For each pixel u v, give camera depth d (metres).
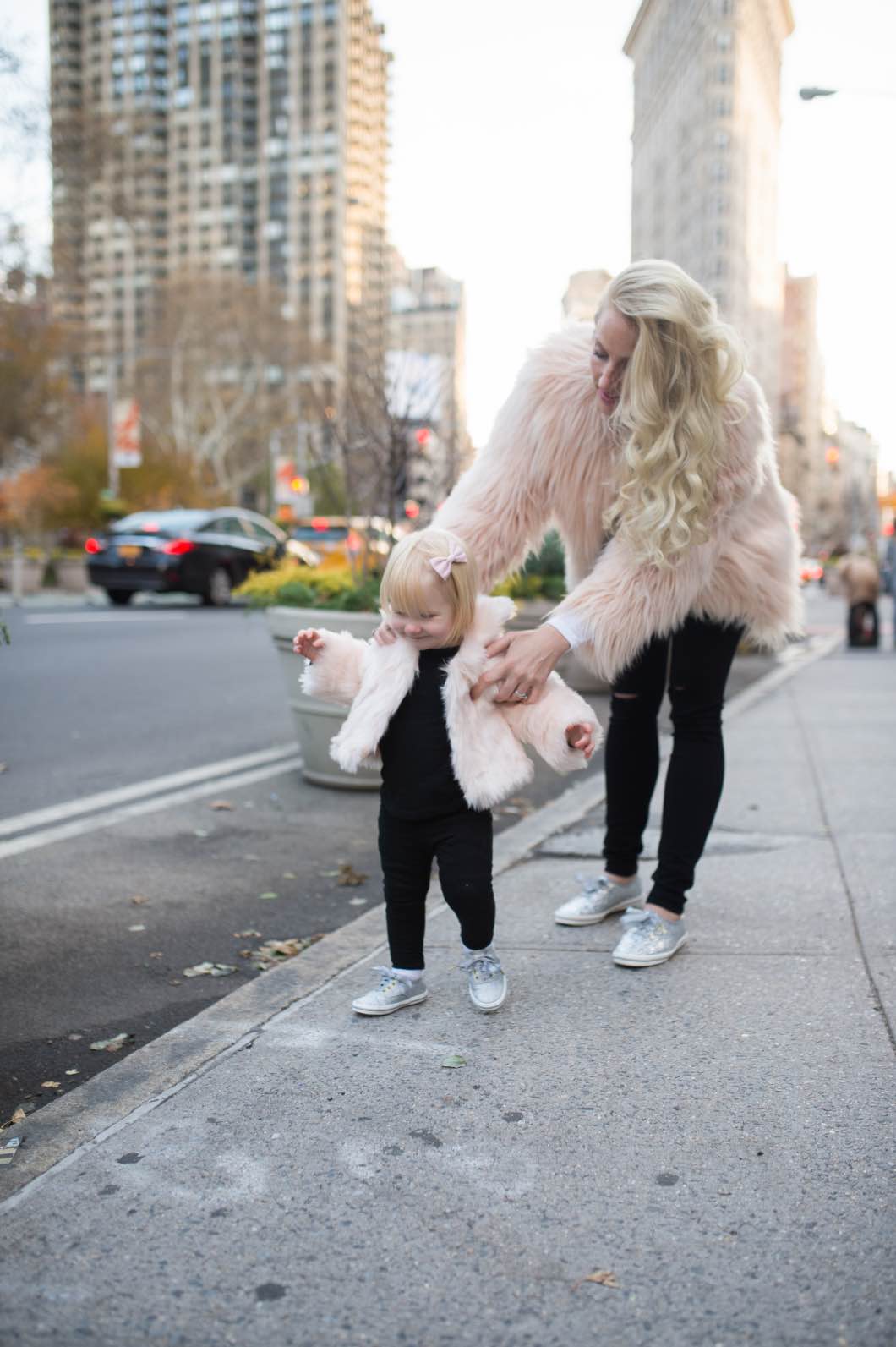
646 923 3.14
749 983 2.97
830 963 3.11
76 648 11.67
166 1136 2.24
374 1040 2.67
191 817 5.13
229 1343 1.65
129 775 6.02
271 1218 1.95
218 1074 2.50
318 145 119.50
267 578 6.03
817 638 18.30
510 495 3.03
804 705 8.84
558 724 2.74
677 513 2.74
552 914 3.62
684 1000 2.87
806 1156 2.12
